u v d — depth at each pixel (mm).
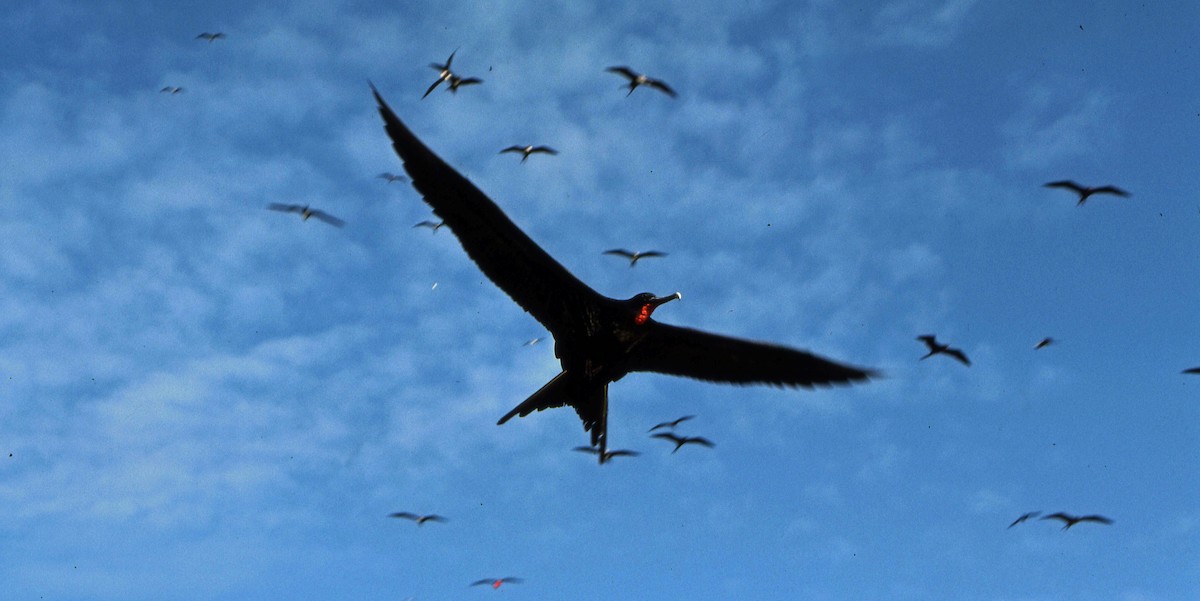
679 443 17031
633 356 13984
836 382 14055
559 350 13836
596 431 13805
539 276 13398
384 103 12266
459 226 12883
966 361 16266
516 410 13789
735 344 14078
